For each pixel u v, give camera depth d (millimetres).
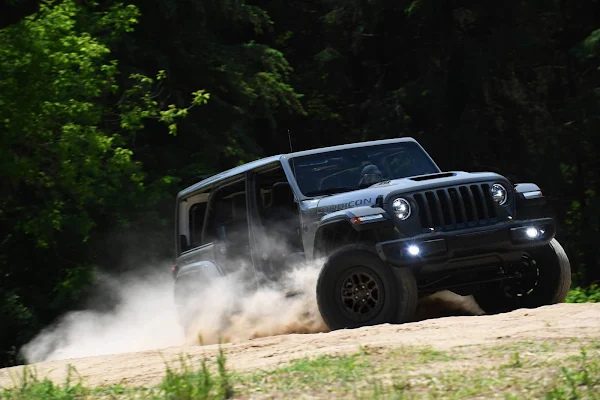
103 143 43375
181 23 55031
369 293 20641
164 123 54281
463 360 13875
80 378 15477
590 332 15609
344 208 21891
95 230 48281
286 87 59031
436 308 25531
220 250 26188
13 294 43938
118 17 47031
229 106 55562
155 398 13125
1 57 41250
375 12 62250
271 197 24219
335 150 24422
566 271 22234
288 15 69375
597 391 11484
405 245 20328
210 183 26859
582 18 64562
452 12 60844
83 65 42500
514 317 18672
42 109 41750
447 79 61656
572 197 64562
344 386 12711
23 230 44688
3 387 16250
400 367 13648
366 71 68375
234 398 12695
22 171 41562
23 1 48969
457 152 60656
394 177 24156
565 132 62688
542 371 12609
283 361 15375
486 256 21172
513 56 61688
